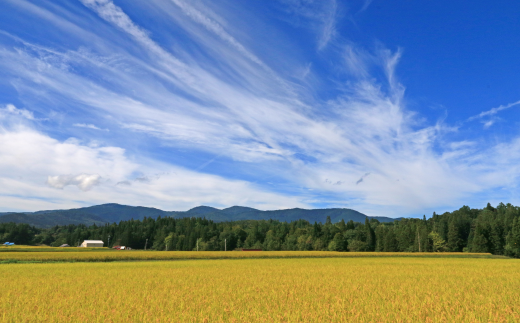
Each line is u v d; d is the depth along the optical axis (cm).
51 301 1717
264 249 16212
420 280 2717
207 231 19162
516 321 1346
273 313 1458
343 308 1534
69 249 11619
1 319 1345
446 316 1416
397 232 14100
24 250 9919
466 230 14912
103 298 1816
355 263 4972
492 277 3000
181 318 1364
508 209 17875
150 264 4678
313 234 16175
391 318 1370
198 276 3006
